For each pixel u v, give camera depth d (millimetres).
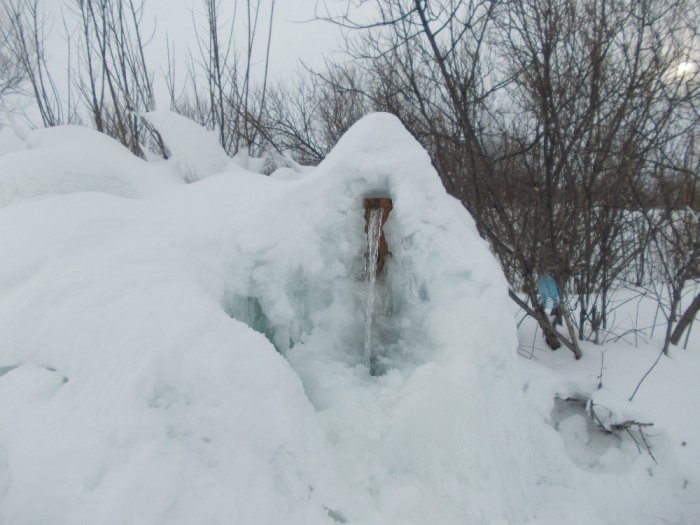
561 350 3629
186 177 2908
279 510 1345
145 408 1289
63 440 1188
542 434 2408
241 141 5059
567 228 3711
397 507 1581
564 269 3645
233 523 1240
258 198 2229
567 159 3578
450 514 1638
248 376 1475
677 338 3568
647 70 3398
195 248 1987
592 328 3725
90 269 1621
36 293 1499
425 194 2213
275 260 2059
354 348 2324
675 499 2229
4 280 1612
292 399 1554
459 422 1775
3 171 2373
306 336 2279
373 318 2361
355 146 2264
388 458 1735
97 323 1436
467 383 1828
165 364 1377
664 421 2578
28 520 1079
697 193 3930
